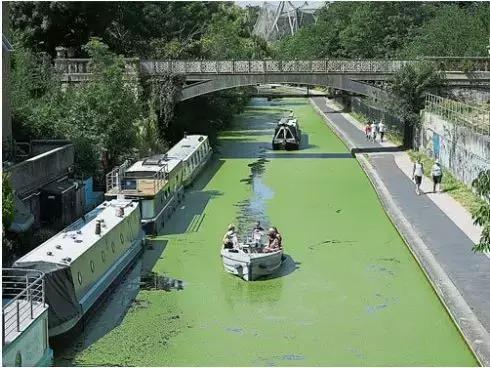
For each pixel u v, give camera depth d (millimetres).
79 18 64688
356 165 58875
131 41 69875
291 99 127375
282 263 33156
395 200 43312
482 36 79562
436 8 100438
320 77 61094
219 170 57000
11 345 19766
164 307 28328
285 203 45688
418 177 44562
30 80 49281
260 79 60656
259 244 32188
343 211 43531
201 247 36000
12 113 42531
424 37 84875
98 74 50219
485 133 43969
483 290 27844
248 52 102688
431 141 56469
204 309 28109
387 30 100500
